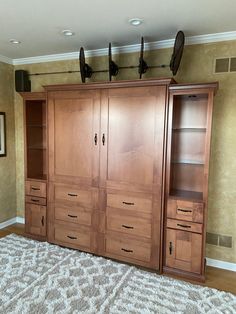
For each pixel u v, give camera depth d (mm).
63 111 2928
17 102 3799
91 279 2396
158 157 2500
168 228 2545
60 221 3078
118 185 2705
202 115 2689
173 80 2445
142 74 2865
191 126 2738
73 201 2973
